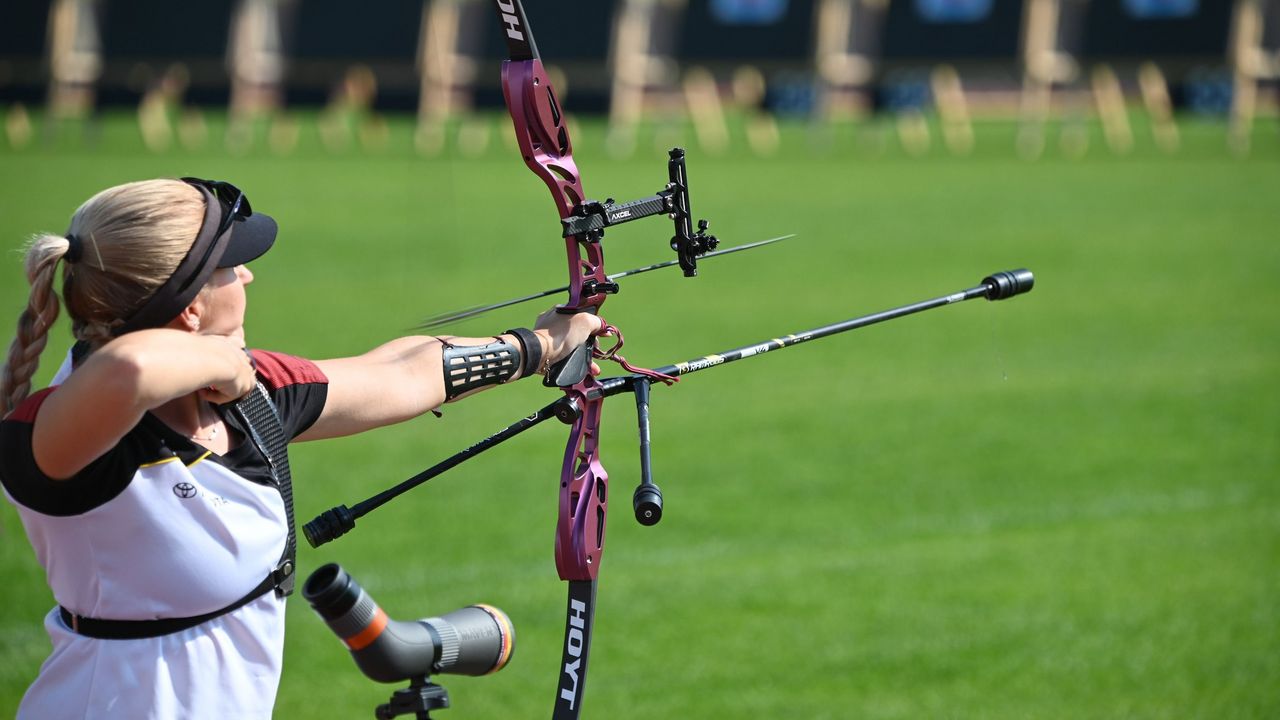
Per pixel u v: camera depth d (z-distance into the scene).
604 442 22.70
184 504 6.13
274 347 28.48
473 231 46.53
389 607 15.72
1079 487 20.12
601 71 77.31
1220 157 68.88
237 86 78.69
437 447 22.56
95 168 62.31
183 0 78.62
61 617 6.46
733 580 16.61
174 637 6.22
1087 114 93.88
